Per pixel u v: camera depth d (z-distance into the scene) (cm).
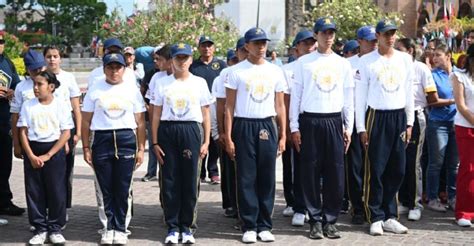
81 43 5656
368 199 746
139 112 719
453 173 838
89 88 724
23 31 5684
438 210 840
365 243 702
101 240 708
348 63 725
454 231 750
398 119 735
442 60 834
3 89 774
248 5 2723
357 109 741
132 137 709
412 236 729
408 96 743
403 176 750
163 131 707
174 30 1373
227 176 800
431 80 803
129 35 1390
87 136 714
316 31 719
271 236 712
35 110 702
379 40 733
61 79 755
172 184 711
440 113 821
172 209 712
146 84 954
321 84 709
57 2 5578
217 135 800
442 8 3956
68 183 768
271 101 710
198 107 712
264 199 719
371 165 740
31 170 704
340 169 721
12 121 742
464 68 772
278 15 2761
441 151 826
